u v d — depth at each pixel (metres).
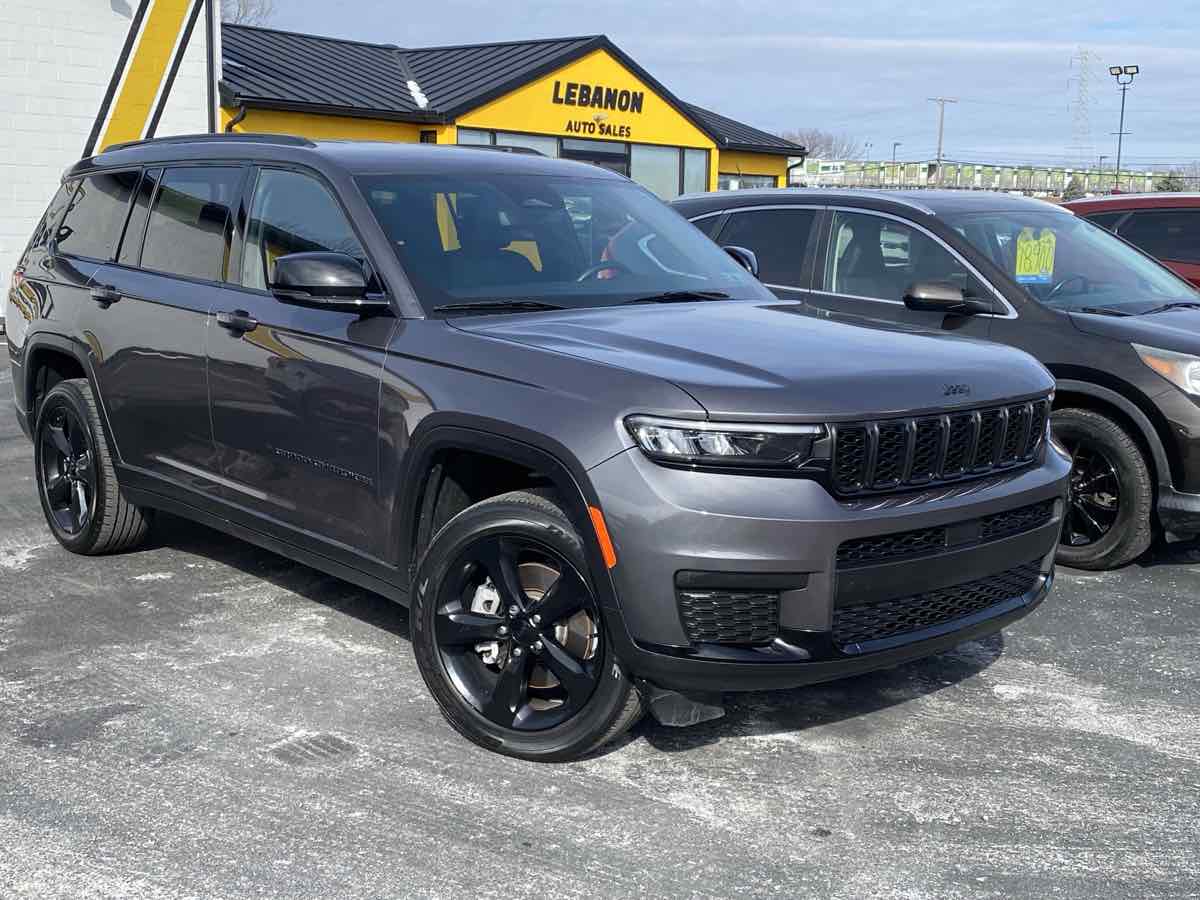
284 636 4.60
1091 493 5.64
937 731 3.88
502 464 3.88
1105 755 3.72
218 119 18.14
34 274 5.78
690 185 28.23
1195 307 6.05
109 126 16.69
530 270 4.23
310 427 4.16
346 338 4.02
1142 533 5.46
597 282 4.32
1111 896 2.91
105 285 5.20
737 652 3.21
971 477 3.57
